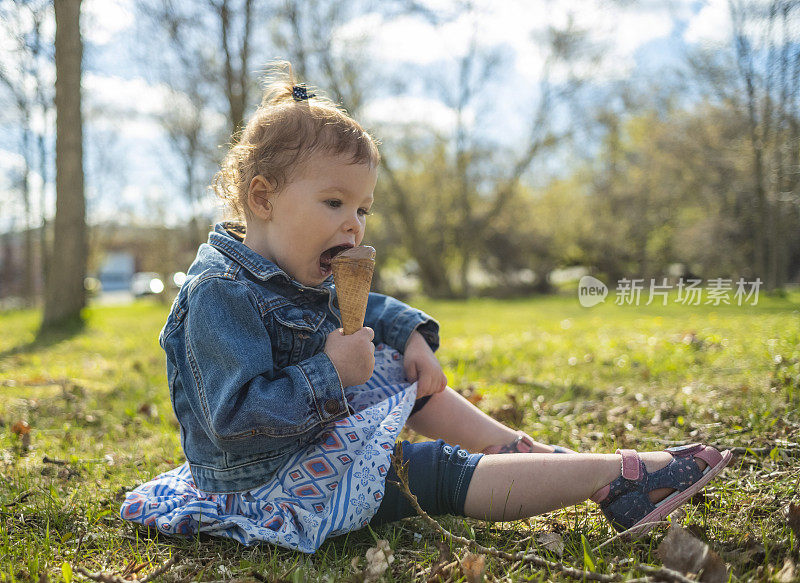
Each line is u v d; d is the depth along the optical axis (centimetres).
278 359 161
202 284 157
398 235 2827
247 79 990
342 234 165
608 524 165
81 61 935
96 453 262
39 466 243
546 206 2941
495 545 159
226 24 955
